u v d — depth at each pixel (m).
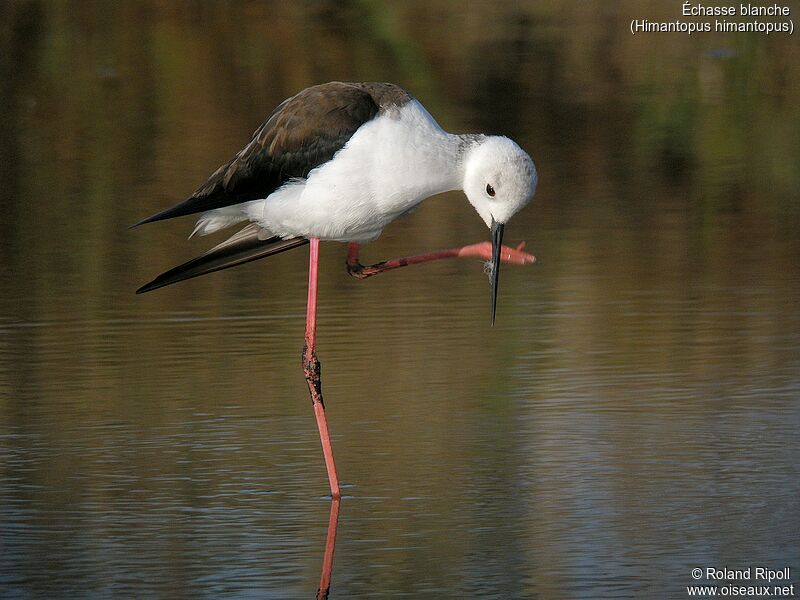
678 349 11.75
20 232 15.40
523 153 9.48
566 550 8.20
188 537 8.41
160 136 19.05
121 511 8.78
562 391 10.84
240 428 10.19
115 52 23.41
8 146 18.69
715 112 20.14
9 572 7.95
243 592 7.71
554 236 15.09
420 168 9.48
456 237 15.07
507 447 9.75
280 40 23.86
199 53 23.16
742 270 13.92
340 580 7.85
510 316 12.67
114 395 10.85
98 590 7.73
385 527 8.55
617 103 20.52
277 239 10.30
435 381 11.06
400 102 9.60
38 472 9.39
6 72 22.34
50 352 11.88
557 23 25.22
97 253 14.77
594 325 12.38
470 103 20.38
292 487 9.17
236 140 18.77
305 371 9.74
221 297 13.43
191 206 9.95
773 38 23.80
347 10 26.09
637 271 13.94
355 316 12.76
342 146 9.53
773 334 12.09
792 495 8.89
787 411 10.34
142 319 12.76
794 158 17.98
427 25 24.98
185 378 11.23
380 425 10.22
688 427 10.05
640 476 9.21
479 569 7.95
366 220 9.77
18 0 26.42
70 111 20.36
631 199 16.44
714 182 17.08
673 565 8.00
